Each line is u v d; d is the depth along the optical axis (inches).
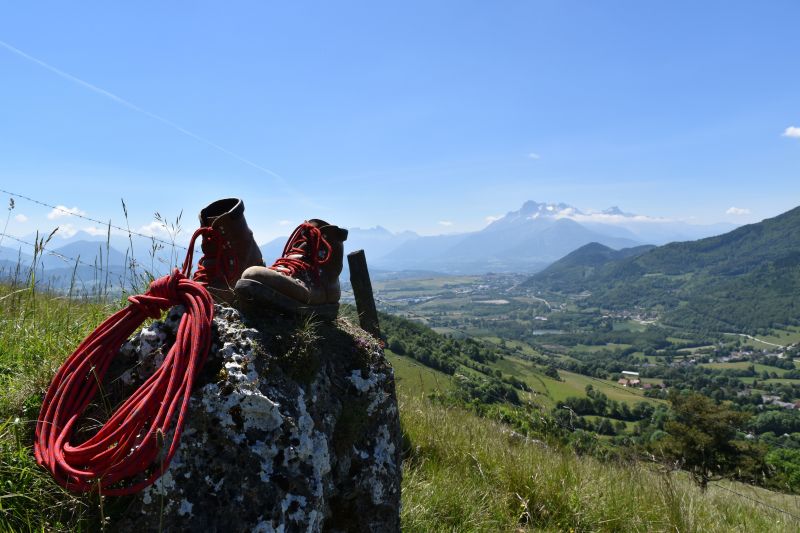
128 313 86.7
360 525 94.2
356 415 95.4
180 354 74.7
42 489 74.9
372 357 107.0
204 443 71.7
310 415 83.5
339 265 111.8
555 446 248.8
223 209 103.0
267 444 73.7
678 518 178.9
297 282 94.8
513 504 173.3
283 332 87.8
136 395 74.8
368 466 97.0
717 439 765.9
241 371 77.0
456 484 164.9
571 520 171.9
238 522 68.4
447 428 219.8
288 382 82.3
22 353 110.0
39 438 77.1
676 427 807.7
